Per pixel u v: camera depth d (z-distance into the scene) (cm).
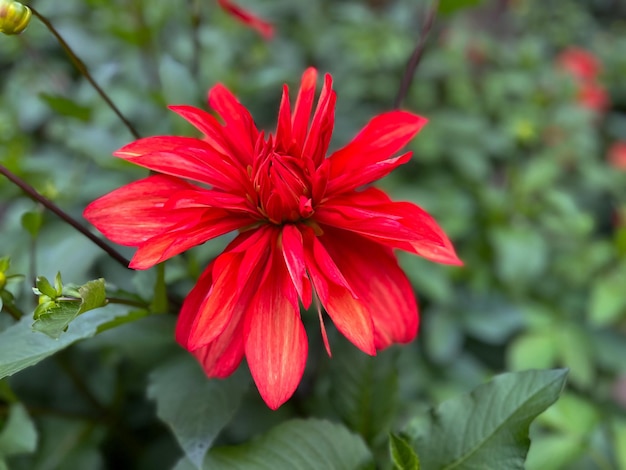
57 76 52
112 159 34
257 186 24
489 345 56
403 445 23
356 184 24
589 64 74
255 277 23
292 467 24
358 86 59
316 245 23
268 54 57
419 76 62
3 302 25
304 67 59
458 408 25
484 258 54
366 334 22
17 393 36
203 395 26
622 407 52
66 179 39
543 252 50
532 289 55
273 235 24
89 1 45
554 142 63
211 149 24
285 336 22
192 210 23
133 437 39
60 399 36
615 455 43
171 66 33
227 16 57
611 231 69
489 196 53
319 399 34
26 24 24
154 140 24
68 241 33
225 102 25
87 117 35
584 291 54
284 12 63
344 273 24
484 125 61
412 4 67
